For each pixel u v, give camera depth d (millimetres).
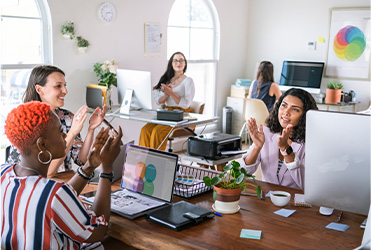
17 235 1470
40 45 4539
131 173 2152
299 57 7051
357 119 1646
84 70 4852
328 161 1743
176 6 6230
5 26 4250
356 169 1689
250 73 7605
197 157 3084
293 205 2020
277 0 7152
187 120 4051
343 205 1770
